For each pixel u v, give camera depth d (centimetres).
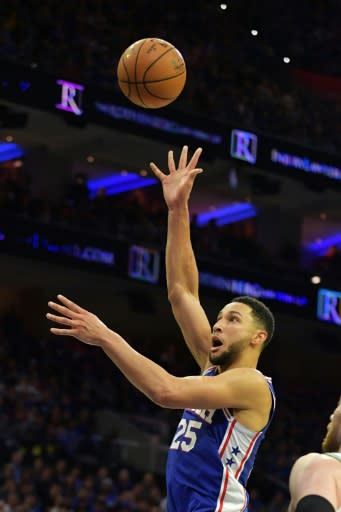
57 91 3781
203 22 4825
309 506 599
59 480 3102
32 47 3934
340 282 4794
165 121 4134
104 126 3934
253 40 4981
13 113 3869
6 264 4281
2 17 3925
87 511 2955
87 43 4203
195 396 755
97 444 3491
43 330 4822
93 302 4944
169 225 952
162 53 1001
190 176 944
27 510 2800
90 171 4784
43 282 4647
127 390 4334
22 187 4138
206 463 793
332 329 4869
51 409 3634
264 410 789
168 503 809
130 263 4153
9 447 3192
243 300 831
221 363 816
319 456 639
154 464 3653
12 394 3572
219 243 4641
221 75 4650
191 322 920
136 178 4906
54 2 4225
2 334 4219
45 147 4594
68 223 4112
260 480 3666
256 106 4672
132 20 4569
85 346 4588
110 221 4300
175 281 938
